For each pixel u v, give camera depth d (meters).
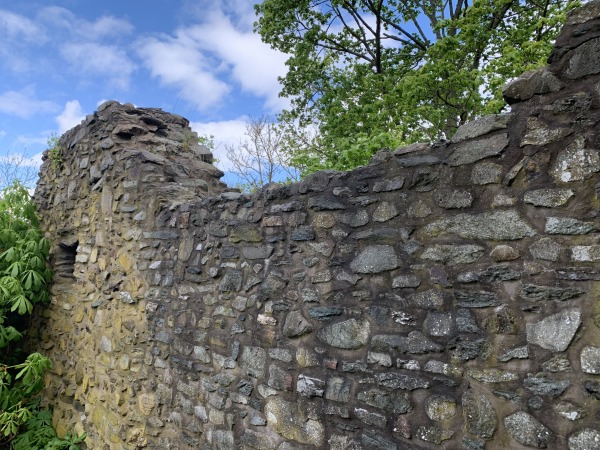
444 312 2.06
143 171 4.17
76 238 5.21
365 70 9.65
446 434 2.00
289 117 9.58
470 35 6.95
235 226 3.16
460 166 2.08
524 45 6.11
